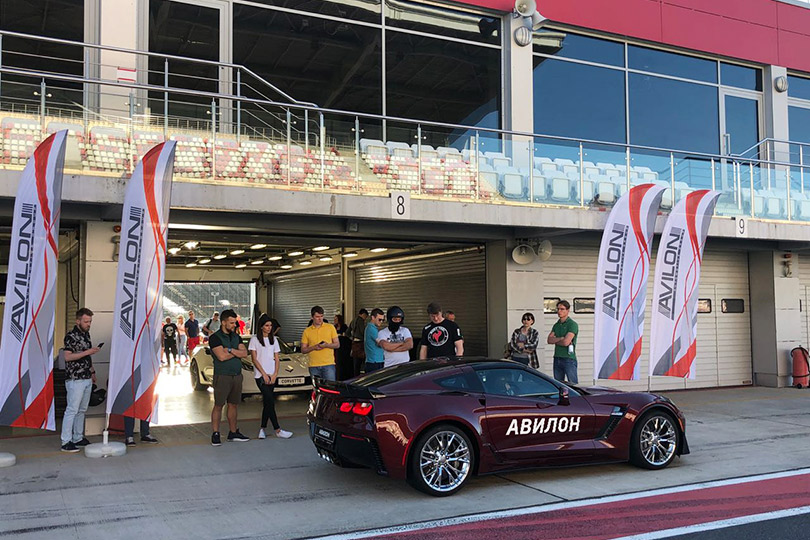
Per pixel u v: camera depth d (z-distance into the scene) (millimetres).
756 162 14578
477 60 14008
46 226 8023
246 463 8094
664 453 7762
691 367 11305
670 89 16031
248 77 12227
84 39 11062
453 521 5840
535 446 7062
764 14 17109
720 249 15734
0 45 10430
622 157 12766
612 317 10766
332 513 6090
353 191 10570
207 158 9758
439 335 9977
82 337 8898
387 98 13250
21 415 7797
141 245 8422
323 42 12859
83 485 7074
